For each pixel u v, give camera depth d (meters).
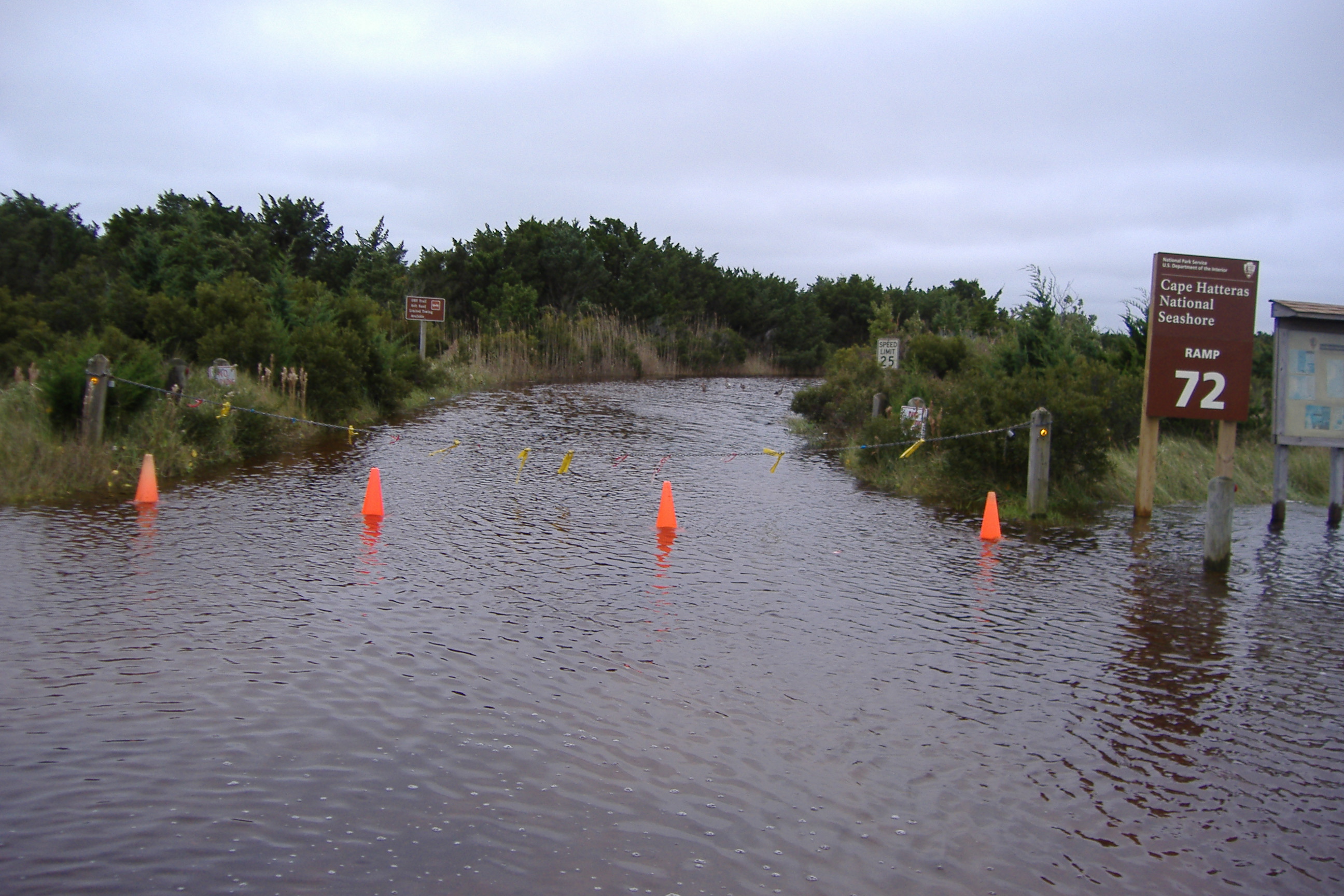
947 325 39.59
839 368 25.44
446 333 42.16
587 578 9.41
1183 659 7.53
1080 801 5.25
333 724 5.84
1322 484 15.70
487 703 6.24
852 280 63.56
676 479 16.00
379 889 4.21
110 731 5.62
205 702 6.07
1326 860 4.75
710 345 54.12
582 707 6.23
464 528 11.45
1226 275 12.65
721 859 4.56
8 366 17.80
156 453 14.06
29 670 6.45
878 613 8.53
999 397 14.77
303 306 25.69
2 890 4.11
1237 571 10.37
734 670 7.00
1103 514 13.65
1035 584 9.67
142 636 7.19
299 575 9.05
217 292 21.36
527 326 45.16
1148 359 12.95
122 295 21.00
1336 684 7.04
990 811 5.11
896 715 6.30
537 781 5.23
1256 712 6.51
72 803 4.82
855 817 5.00
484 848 4.57
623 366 47.19
